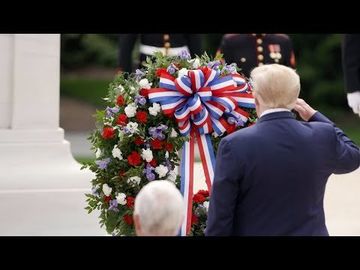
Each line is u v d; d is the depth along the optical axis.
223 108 9.69
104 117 9.84
